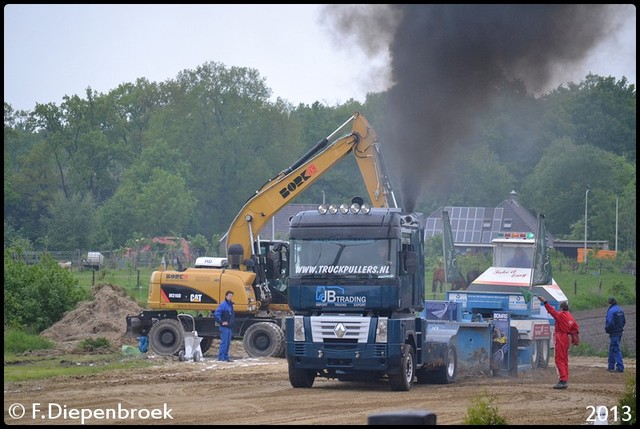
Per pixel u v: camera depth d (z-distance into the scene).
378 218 61.28
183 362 80.06
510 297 78.19
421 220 65.88
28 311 102.38
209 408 51.97
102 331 97.56
